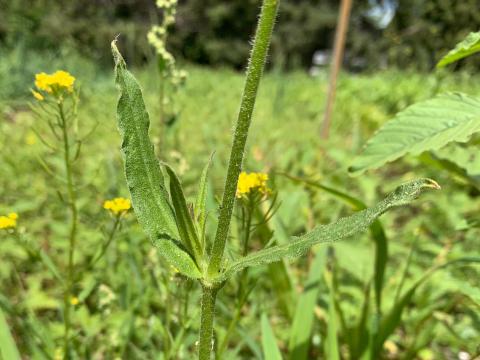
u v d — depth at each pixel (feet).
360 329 0.61
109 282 0.74
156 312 0.71
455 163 0.57
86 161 1.15
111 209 0.54
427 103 0.49
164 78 0.73
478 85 2.73
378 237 0.57
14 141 1.40
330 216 1.06
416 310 0.75
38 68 2.74
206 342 0.35
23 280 0.83
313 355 0.68
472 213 1.09
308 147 1.38
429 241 0.95
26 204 0.97
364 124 1.99
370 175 1.26
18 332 0.67
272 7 0.30
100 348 0.64
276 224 0.63
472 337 0.70
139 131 0.33
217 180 1.05
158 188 0.34
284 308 0.63
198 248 0.35
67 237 0.84
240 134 0.32
